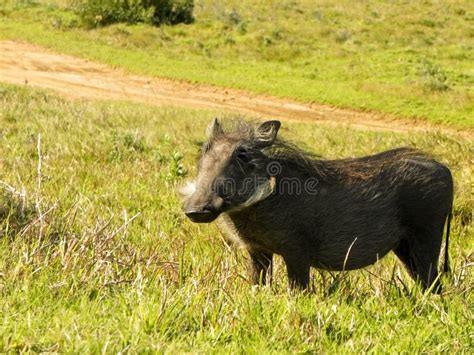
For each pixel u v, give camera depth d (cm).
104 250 1767
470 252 2186
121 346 1233
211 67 9488
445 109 7825
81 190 2662
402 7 12712
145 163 3369
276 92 8544
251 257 1764
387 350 1377
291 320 1437
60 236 1792
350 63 9688
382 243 1791
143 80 8806
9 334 1223
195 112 6875
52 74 8569
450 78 8956
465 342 1478
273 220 1636
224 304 1485
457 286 1817
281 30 11019
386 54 9981
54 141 3716
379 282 1827
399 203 1803
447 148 3819
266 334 1407
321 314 1497
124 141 3775
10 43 9806
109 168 3194
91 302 1447
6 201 2012
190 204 1524
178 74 8994
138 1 11106
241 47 10262
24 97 6016
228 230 1731
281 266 1928
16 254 1645
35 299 1409
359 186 1748
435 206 1822
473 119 7512
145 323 1343
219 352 1283
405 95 8219
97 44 10081
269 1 13062
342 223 1717
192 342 1314
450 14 12350
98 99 7506
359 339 1412
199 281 1631
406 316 1616
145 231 2202
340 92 8462
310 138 4884
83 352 1194
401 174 1812
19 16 11169
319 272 1845
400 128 7338
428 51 10194
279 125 1639
